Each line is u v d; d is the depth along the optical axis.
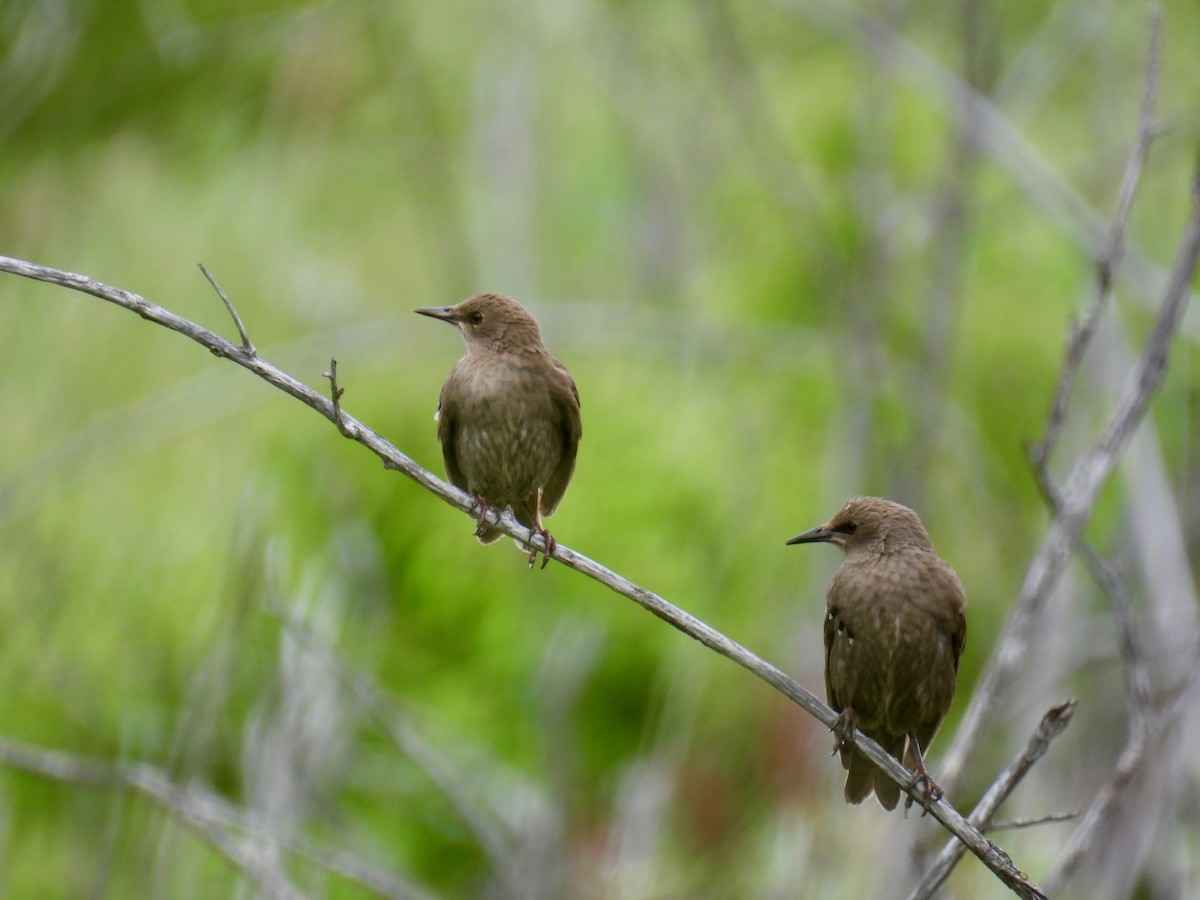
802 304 16.78
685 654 13.61
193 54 16.91
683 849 11.56
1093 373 14.04
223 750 11.70
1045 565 8.53
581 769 13.12
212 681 11.26
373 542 14.05
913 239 15.59
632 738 13.70
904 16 16.61
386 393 15.36
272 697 11.27
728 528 14.93
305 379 15.11
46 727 13.00
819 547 13.41
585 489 15.23
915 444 13.30
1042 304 16.84
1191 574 12.41
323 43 16.86
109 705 13.09
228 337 15.61
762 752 11.84
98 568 14.01
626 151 17.20
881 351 14.48
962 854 7.46
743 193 17.38
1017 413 16.44
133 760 12.58
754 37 18.20
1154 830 10.65
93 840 11.92
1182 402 13.96
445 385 9.79
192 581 13.82
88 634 13.70
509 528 7.80
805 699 7.56
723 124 17.25
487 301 9.78
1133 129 16.88
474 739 13.59
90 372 15.47
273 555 11.59
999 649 8.45
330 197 16.64
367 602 13.70
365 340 15.28
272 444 14.66
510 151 16.42
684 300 16.97
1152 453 12.91
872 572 8.62
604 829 11.60
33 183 16.33
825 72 17.81
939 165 16.19
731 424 15.68
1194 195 9.05
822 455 15.14
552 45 17.17
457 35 17.20
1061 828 11.65
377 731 12.74
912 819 10.56
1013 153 14.27
